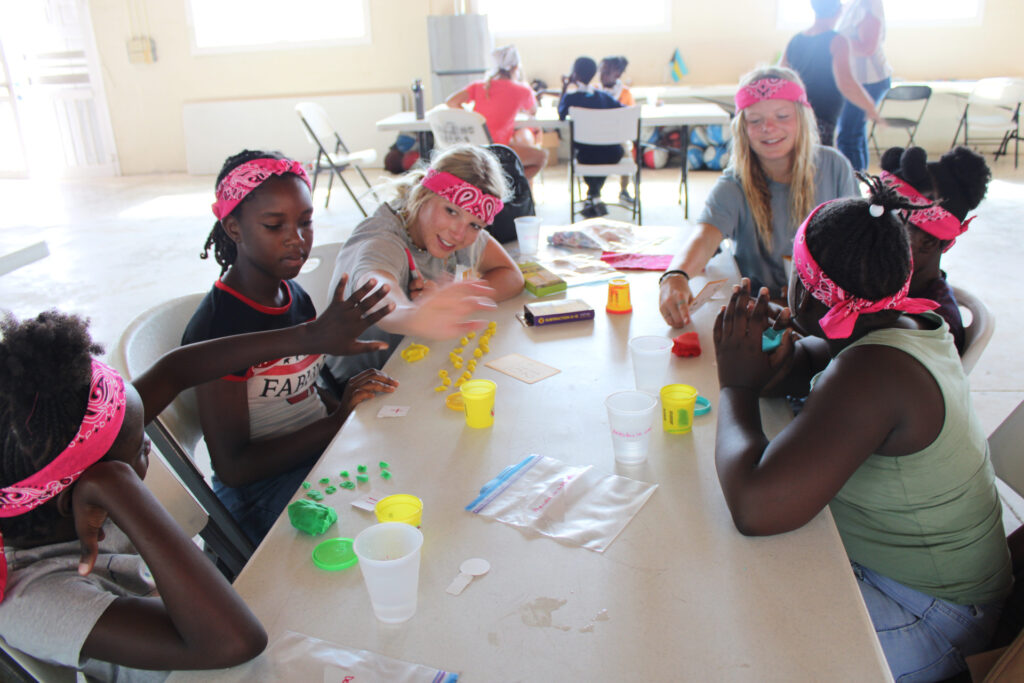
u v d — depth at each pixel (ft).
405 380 4.76
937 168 5.17
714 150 24.44
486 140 16.24
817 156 6.89
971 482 3.41
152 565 2.60
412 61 26.91
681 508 3.30
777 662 2.47
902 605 3.69
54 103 27.43
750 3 24.86
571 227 8.71
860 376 3.20
